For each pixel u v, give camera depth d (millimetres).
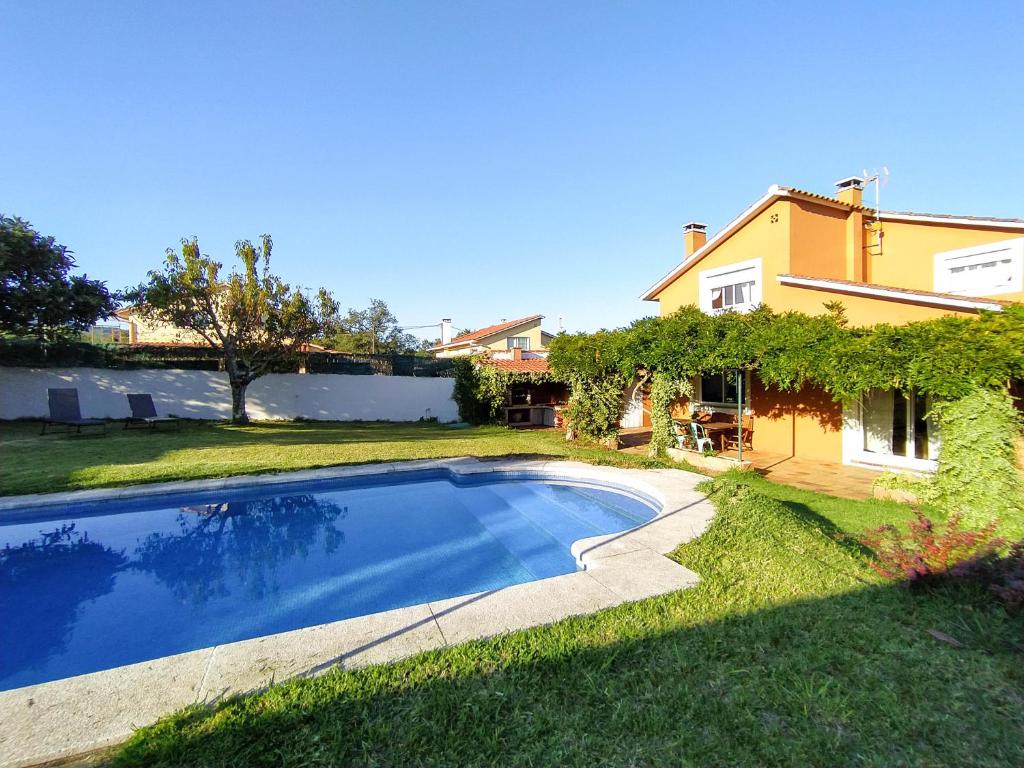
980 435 6754
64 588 5770
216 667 3209
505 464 10750
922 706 2752
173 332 25609
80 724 2666
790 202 12594
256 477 8992
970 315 9227
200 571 6270
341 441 14156
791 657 3232
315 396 20844
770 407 13109
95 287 16641
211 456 10984
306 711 2709
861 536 5586
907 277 12945
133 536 7430
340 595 5641
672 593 4305
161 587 5824
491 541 7297
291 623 5004
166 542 7215
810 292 11992
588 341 13422
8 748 2479
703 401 15367
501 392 19938
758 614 3855
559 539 7387
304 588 5801
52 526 7488
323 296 18172
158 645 4559
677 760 2361
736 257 14047
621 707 2738
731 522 6320
